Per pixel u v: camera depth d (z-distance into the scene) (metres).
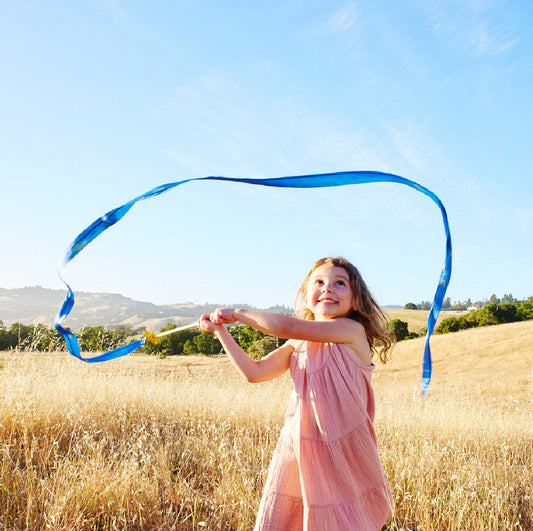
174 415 5.39
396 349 37.53
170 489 3.29
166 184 2.01
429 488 3.46
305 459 1.75
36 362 5.97
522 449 5.46
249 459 3.87
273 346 27.00
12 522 2.61
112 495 2.94
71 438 3.94
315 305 2.04
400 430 5.50
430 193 1.82
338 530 1.66
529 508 3.39
